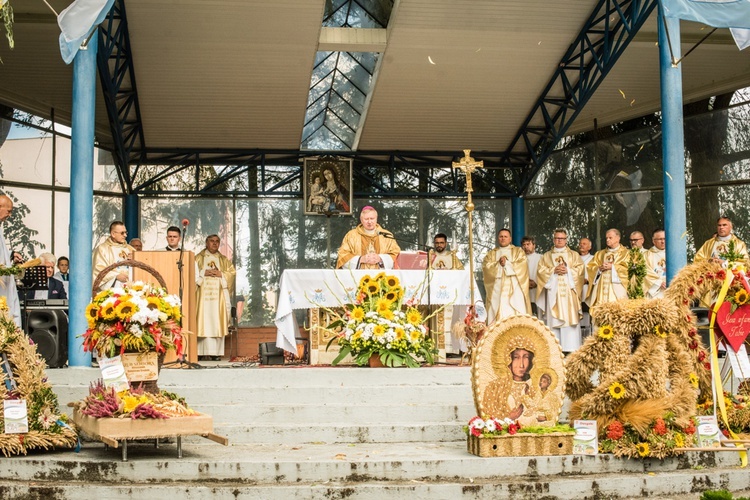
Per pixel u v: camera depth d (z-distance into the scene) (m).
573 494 6.37
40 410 6.89
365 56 14.82
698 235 15.39
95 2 8.51
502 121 16.41
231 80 14.70
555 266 14.16
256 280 17.08
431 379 8.63
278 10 13.01
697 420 7.08
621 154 16.44
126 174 16.23
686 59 14.36
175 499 6.07
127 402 6.59
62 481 6.36
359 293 9.45
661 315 7.10
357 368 8.66
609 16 13.45
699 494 6.59
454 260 14.64
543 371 7.03
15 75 14.10
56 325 8.84
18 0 12.34
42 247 14.97
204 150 16.80
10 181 14.49
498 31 13.73
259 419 7.80
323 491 6.11
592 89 14.45
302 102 15.38
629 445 6.81
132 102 15.27
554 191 17.34
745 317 7.43
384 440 7.44
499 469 6.54
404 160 17.53
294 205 17.31
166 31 13.41
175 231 12.59
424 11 13.20
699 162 15.41
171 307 7.13
